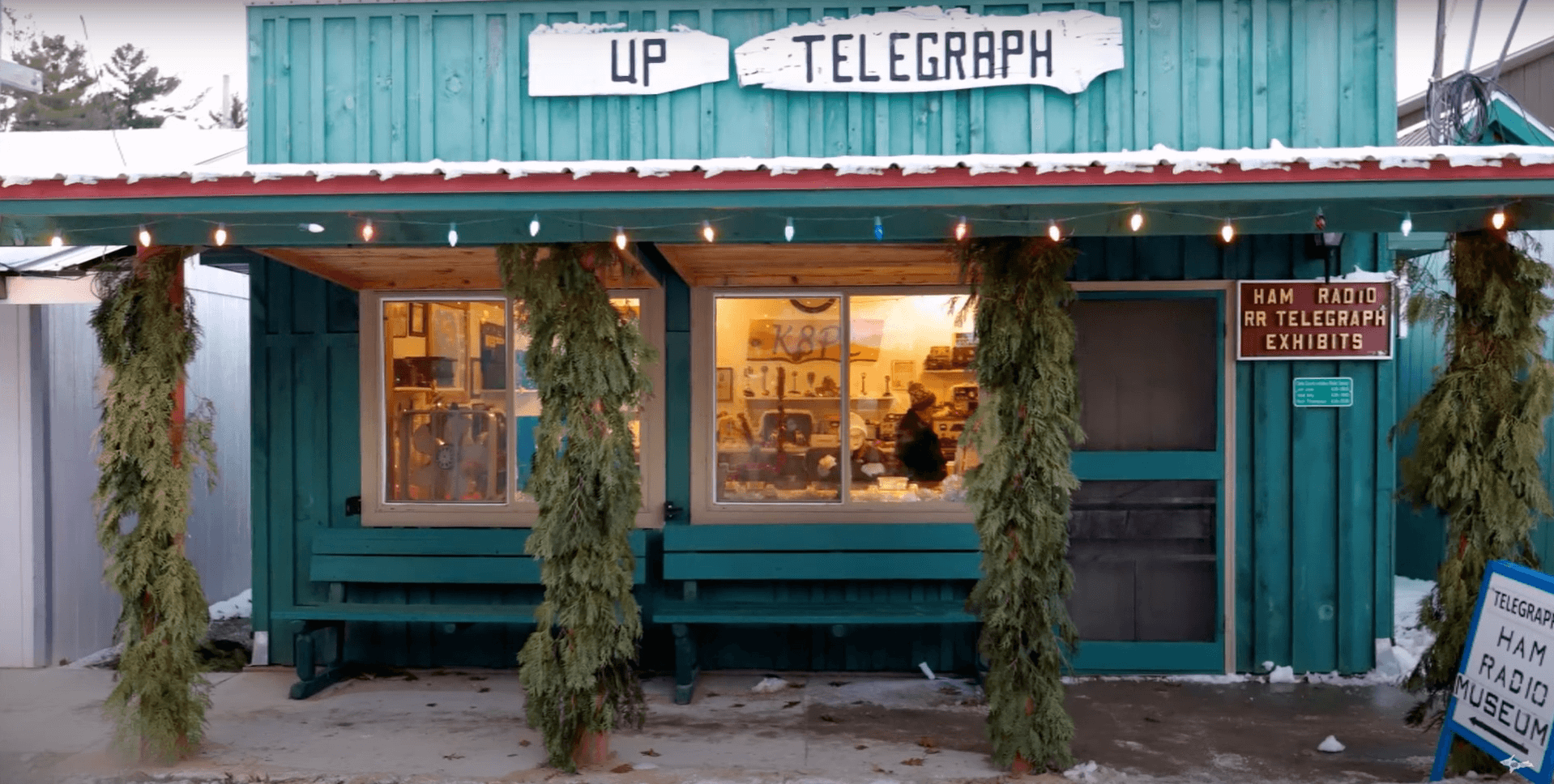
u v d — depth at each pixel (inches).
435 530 276.5
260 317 285.0
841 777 203.3
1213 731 231.8
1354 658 269.3
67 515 295.0
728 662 277.6
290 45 241.3
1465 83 268.4
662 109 235.1
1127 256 270.8
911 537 269.0
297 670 260.7
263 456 285.4
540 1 237.3
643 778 202.8
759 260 249.9
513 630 282.7
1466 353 205.0
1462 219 197.5
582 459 204.5
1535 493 200.4
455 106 238.7
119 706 210.8
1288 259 269.0
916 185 179.2
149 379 211.9
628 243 210.4
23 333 284.7
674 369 277.4
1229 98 230.8
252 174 181.2
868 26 233.3
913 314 275.4
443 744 224.8
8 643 287.4
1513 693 183.0
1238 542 270.8
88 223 196.9
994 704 207.6
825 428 276.8
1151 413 272.5
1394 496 223.8
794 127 234.5
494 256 245.1
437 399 282.7
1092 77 231.6
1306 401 268.2
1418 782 201.9
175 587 211.2
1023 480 204.7
